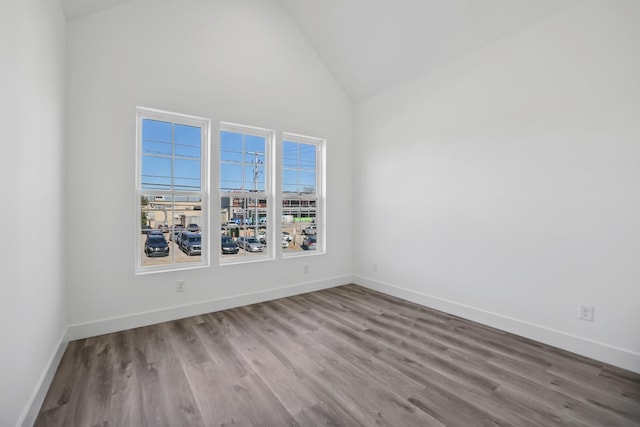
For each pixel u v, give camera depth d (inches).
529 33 106.8
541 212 105.0
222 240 143.1
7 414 53.5
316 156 177.6
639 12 84.5
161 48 121.1
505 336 110.5
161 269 125.5
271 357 94.5
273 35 152.0
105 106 109.9
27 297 63.6
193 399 73.4
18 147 58.9
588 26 93.5
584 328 95.7
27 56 63.9
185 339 106.8
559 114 100.3
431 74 141.0
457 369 87.8
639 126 85.1
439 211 138.7
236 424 65.0
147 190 122.9
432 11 120.0
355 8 135.8
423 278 146.2
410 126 151.7
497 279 117.7
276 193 155.9
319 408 70.5
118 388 77.5
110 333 111.3
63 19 97.6
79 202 105.4
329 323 122.7
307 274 167.9
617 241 89.3
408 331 115.1
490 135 119.3
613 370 87.1
